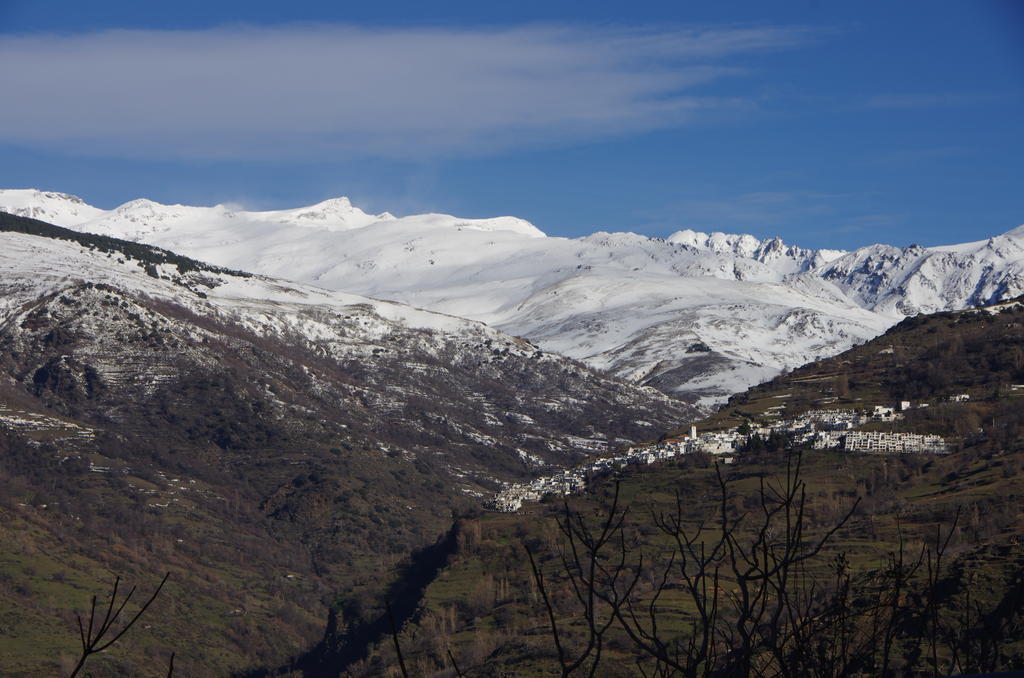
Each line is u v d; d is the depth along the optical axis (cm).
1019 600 1316
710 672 1107
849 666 1156
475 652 7600
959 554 6309
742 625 1125
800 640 1148
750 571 1152
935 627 1227
